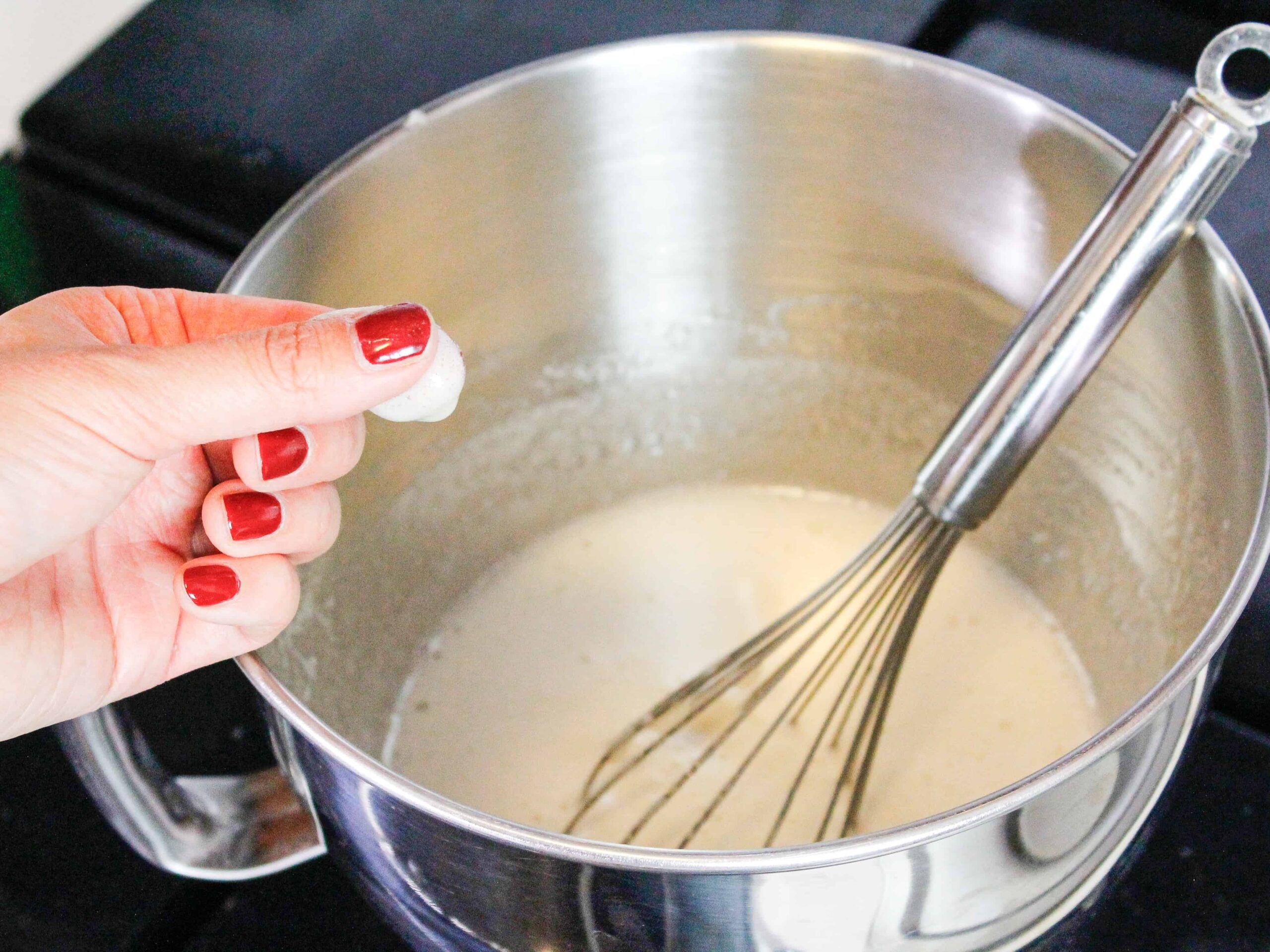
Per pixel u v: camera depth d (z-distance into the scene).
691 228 0.48
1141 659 0.43
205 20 0.56
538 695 0.48
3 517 0.30
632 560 0.52
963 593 0.49
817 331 0.50
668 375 0.52
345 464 0.35
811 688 0.46
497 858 0.28
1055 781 0.27
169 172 0.50
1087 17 0.53
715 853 0.27
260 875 0.37
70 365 0.30
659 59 0.43
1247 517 0.35
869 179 0.45
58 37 0.67
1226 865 0.39
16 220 0.51
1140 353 0.41
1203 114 0.34
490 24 0.54
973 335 0.47
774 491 0.54
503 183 0.45
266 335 0.30
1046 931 0.32
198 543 0.38
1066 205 0.42
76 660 0.35
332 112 0.52
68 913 0.39
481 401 0.49
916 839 0.26
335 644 0.44
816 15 0.53
